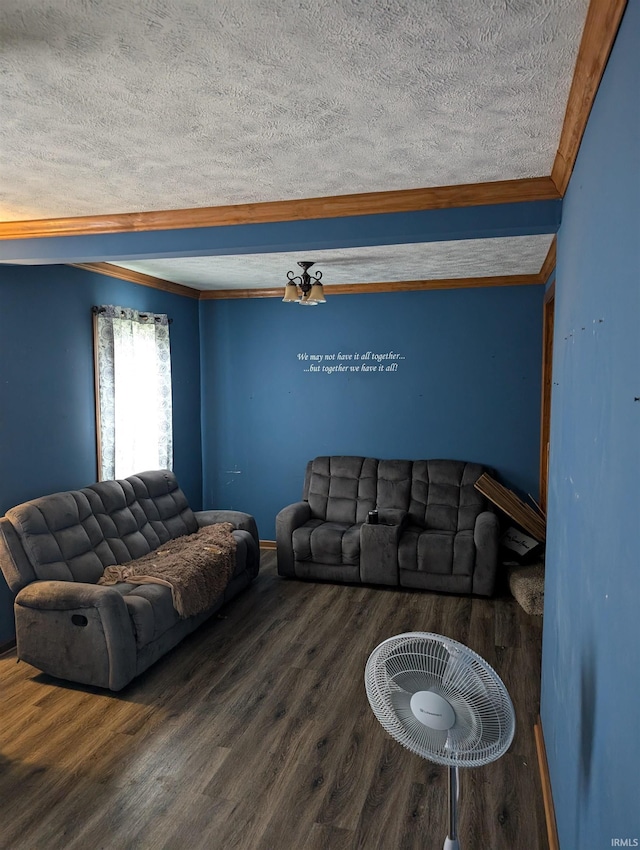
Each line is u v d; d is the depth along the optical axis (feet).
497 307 17.81
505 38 4.81
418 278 17.75
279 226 9.73
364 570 16.28
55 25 4.56
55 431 13.80
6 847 7.41
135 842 7.48
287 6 4.33
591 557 5.09
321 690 11.11
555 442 8.64
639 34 3.48
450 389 18.43
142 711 10.43
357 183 8.64
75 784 8.54
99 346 14.94
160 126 6.59
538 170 8.06
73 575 12.17
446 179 8.44
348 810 8.05
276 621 14.23
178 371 19.25
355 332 19.12
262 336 20.01
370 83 5.58
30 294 13.04
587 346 5.60
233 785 8.54
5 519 11.75
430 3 4.31
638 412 3.51
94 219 10.52
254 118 6.38
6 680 11.50
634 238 3.68
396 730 5.50
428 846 7.43
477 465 17.81
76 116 6.31
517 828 7.70
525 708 10.40
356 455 19.39
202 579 13.14
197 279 17.85
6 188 8.87
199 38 4.77
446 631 13.55
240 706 10.58
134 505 14.82
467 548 15.53
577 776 5.56
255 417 20.33
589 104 5.46
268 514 20.48
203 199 9.46
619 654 3.89
